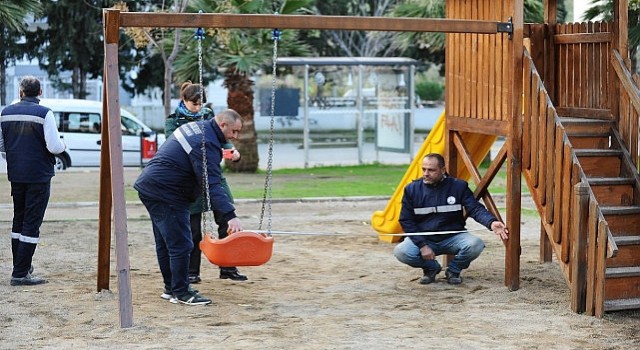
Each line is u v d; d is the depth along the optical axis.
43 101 27.70
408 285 11.05
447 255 11.91
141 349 7.92
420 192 10.97
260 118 37.88
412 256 10.89
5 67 37.09
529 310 9.66
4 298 10.03
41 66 37.94
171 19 9.12
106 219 10.20
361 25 9.73
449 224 10.94
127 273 8.78
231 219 9.16
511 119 10.58
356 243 14.34
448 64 11.98
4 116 10.52
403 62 30.78
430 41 26.97
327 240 14.62
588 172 10.84
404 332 8.62
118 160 8.89
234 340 8.23
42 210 10.69
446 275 11.14
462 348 8.03
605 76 11.28
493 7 10.95
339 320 9.10
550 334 8.63
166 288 9.95
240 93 26.81
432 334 8.55
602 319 9.27
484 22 10.28
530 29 12.14
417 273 11.84
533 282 11.17
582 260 9.48
